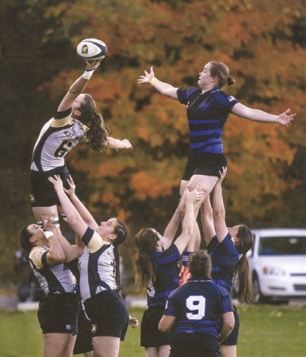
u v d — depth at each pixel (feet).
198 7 186.50
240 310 189.88
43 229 85.97
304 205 215.10
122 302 88.53
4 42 207.00
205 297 81.87
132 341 144.56
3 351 122.11
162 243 91.20
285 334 151.43
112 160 183.01
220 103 86.94
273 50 192.65
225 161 89.04
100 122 85.40
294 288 202.80
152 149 186.50
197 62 185.47
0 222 220.43
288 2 194.29
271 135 185.98
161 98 181.16
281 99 192.65
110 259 88.94
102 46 80.07
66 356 89.45
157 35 186.29
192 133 88.79
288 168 206.08
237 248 94.38
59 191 84.53
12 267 217.77
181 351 81.25
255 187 189.98
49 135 83.71
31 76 209.15
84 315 93.71
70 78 188.96
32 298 210.59
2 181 217.36
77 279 88.53
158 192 183.83
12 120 212.43
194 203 88.17
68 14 188.96
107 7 186.80
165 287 90.79
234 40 187.73
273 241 210.18
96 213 196.95
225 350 90.33
